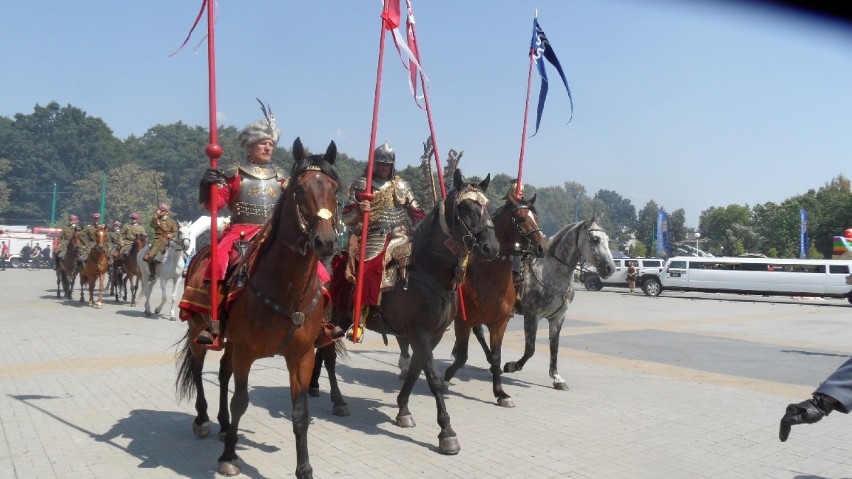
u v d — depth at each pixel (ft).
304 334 15.24
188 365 19.77
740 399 26.37
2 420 21.15
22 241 164.14
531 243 23.21
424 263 19.95
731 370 34.17
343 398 25.09
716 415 23.44
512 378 30.17
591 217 28.14
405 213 23.12
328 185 13.99
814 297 96.63
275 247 14.90
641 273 110.11
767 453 18.97
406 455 18.17
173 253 51.24
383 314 20.62
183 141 265.95
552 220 406.62
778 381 31.09
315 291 15.70
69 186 266.16
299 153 14.85
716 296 108.17
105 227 60.54
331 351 22.44
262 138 18.47
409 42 24.36
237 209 18.37
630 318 65.10
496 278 23.40
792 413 15.15
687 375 32.07
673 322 61.57
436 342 20.86
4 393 24.97
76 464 16.99
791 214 211.00
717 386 29.17
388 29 21.45
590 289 117.91
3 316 51.83
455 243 19.43
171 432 20.04
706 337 49.52
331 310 22.25
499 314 24.06
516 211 23.39
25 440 19.02
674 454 18.70
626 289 121.70
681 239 322.75
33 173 267.80
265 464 17.24
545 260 28.25
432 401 25.04
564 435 20.42
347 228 22.33
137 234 59.77
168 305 62.75
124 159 281.54
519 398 25.81
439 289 19.67
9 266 159.63
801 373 33.65
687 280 102.12
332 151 14.62
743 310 79.05
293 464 17.26
